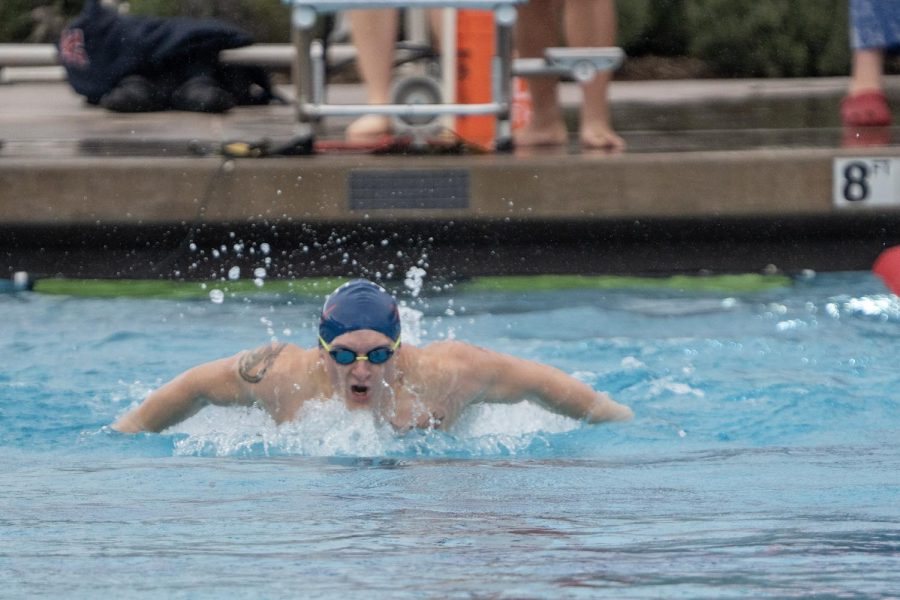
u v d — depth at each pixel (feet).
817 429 48.62
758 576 28.66
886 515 34.78
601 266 77.61
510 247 77.10
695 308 68.90
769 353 60.08
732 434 47.85
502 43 75.25
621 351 60.54
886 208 77.15
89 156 77.87
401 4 72.08
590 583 28.09
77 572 29.22
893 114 102.22
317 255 76.48
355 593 27.45
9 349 60.85
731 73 153.99
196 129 95.45
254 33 138.62
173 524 33.78
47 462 42.98
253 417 47.78
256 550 31.07
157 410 47.65
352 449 44.78
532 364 48.96
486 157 77.05
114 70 108.68
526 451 44.78
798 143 83.20
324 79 75.97
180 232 76.07
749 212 76.84
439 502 36.50
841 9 153.17
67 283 75.61
